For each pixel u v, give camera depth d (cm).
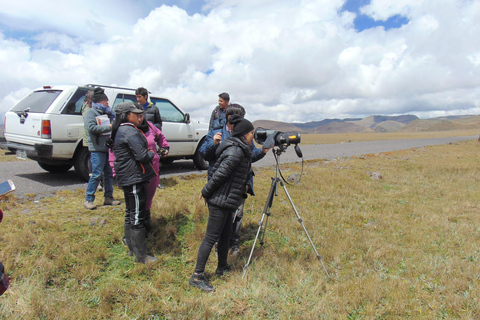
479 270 385
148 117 640
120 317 287
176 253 410
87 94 520
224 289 339
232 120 335
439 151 1978
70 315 279
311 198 684
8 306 283
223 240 359
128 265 372
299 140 367
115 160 358
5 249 353
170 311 296
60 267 345
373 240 472
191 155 970
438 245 467
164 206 518
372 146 2589
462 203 688
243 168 335
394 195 750
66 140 673
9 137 754
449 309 315
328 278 368
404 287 348
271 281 356
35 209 504
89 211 502
